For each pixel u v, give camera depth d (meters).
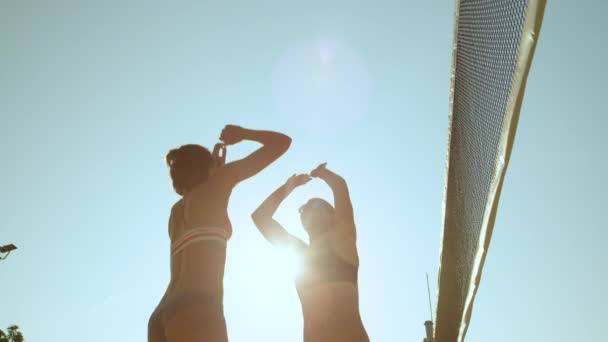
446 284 6.59
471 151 4.62
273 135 3.72
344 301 4.57
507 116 3.72
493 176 4.26
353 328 4.44
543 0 2.97
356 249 4.86
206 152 3.59
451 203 5.66
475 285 5.51
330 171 5.22
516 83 3.46
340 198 5.02
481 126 4.24
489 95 3.94
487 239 4.84
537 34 3.11
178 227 3.40
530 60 3.23
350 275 4.71
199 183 3.48
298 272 4.95
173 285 3.20
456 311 6.93
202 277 3.09
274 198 5.29
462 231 5.53
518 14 3.25
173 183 3.55
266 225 5.24
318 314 4.63
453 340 7.63
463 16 4.24
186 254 3.19
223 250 3.25
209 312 2.97
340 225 4.89
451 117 5.05
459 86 4.67
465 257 5.77
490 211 4.51
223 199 3.41
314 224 5.01
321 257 4.83
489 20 3.68
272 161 3.68
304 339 4.73
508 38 3.45
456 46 4.62
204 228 3.24
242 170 3.56
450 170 5.50
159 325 3.06
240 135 3.78
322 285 4.69
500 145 3.97
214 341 2.91
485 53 3.87
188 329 2.91
